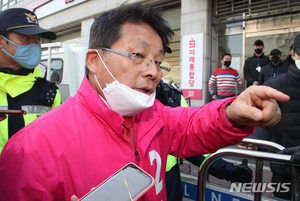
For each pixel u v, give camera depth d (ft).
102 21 2.69
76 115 2.65
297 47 5.45
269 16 16.06
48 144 2.37
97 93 2.69
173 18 20.67
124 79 2.53
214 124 2.85
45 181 2.27
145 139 2.89
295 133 5.48
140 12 2.57
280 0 15.96
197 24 17.78
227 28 18.60
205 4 17.46
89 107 2.69
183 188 5.52
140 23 2.55
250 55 17.75
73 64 9.26
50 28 28.63
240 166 4.90
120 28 2.52
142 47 2.51
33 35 4.76
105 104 2.66
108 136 2.64
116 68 2.53
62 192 2.36
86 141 2.49
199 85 17.75
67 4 25.90
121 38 2.51
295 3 15.06
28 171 2.23
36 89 4.82
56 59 10.93
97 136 2.56
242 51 18.07
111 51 2.54
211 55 18.34
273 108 2.19
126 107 2.62
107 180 1.94
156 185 2.99
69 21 26.13
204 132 3.02
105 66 2.60
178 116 3.52
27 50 4.62
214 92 16.58
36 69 5.24
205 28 17.47
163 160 3.32
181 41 18.51
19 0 33.37
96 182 2.41
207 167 4.31
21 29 4.48
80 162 2.41
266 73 11.75
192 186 5.36
